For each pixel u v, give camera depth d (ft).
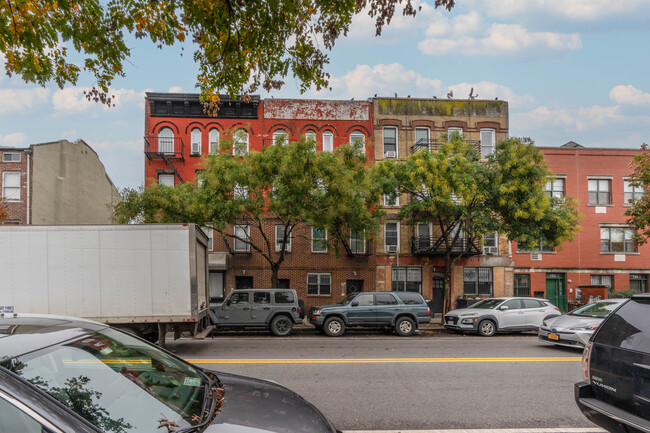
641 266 88.79
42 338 9.23
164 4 20.65
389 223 86.69
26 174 75.05
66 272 35.42
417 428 17.62
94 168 97.91
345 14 20.79
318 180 59.52
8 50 19.81
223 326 52.03
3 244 35.12
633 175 71.92
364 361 32.09
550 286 88.63
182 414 9.23
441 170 60.59
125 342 11.41
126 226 36.17
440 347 40.68
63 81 21.68
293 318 52.37
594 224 88.69
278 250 83.87
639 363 12.99
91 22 20.25
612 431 13.79
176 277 36.27
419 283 86.07
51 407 7.52
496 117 90.07
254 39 21.38
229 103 84.12
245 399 10.56
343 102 87.51
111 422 8.32
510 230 64.34
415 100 88.74
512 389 23.88
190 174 83.15
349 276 84.84
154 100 82.99
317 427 9.82
